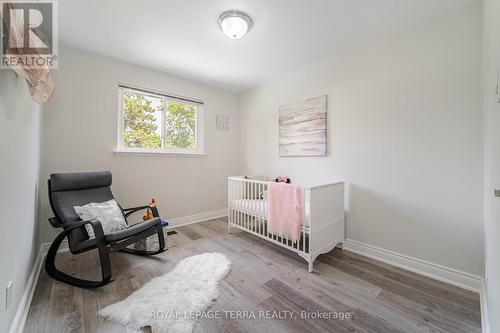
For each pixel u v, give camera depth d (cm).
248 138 382
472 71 172
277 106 329
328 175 266
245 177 322
